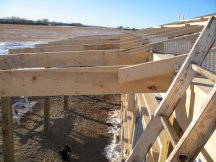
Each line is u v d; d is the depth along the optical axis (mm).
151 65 2994
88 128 9406
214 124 1387
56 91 3154
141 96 5242
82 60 4410
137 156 2211
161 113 2125
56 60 4387
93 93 3164
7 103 5891
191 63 2092
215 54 3021
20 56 4352
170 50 4566
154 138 2162
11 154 6109
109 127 9555
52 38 34750
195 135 1405
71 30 49281
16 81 3139
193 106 2467
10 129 6035
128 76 3025
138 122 5664
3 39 32000
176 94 2098
